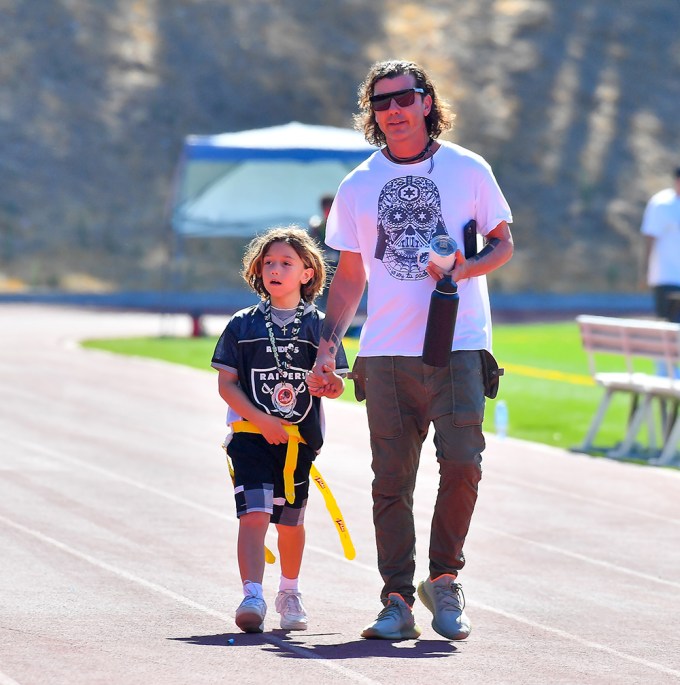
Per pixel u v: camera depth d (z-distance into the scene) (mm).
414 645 17438
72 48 146000
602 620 19188
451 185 17812
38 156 134625
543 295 123125
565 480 31359
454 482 17750
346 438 37156
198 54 149125
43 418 40281
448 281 17141
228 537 24438
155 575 21281
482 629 18547
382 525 18094
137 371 54094
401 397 17938
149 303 109562
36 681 14977
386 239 17844
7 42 144625
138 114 141750
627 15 170000
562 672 16094
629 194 145500
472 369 17719
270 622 18594
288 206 84062
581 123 153250
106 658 16125
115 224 129625
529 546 24469
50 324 82000
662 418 36000
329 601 20109
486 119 150375
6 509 26625
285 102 146500
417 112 17781
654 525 26469
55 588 20219
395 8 163375
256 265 18453
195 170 79875
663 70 164125
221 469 32031
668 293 45250
